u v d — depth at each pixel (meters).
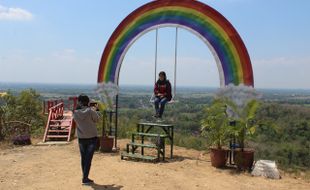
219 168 9.50
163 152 10.37
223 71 10.15
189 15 10.59
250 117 9.34
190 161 10.35
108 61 11.79
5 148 12.88
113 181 8.11
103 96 11.91
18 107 20.75
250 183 8.10
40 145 13.66
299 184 8.20
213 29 10.30
